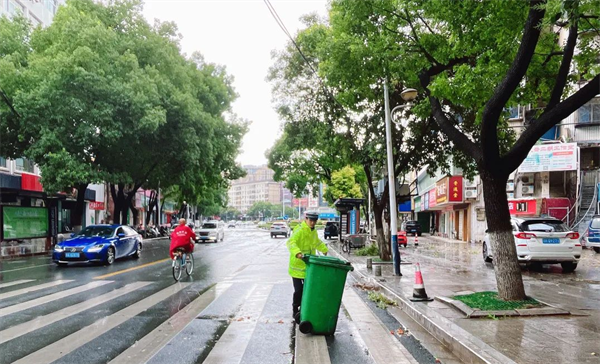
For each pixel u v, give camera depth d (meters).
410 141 16.94
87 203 38.62
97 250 15.90
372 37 10.86
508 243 7.95
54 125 18.94
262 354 5.54
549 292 9.43
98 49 19.62
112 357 5.41
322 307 6.43
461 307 7.51
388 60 10.58
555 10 5.63
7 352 5.61
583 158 24.38
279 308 8.34
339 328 6.95
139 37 23.55
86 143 19.25
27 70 18.66
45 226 25.41
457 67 10.27
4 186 24.44
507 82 7.18
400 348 5.86
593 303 8.11
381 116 15.63
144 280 12.18
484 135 7.65
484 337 5.80
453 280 11.50
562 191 24.66
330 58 12.00
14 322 7.20
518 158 7.71
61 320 7.33
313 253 7.42
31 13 32.53
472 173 16.72
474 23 8.97
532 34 6.82
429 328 6.80
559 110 7.11
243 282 11.80
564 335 5.91
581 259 17.47
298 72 18.23
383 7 10.23
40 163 19.30
